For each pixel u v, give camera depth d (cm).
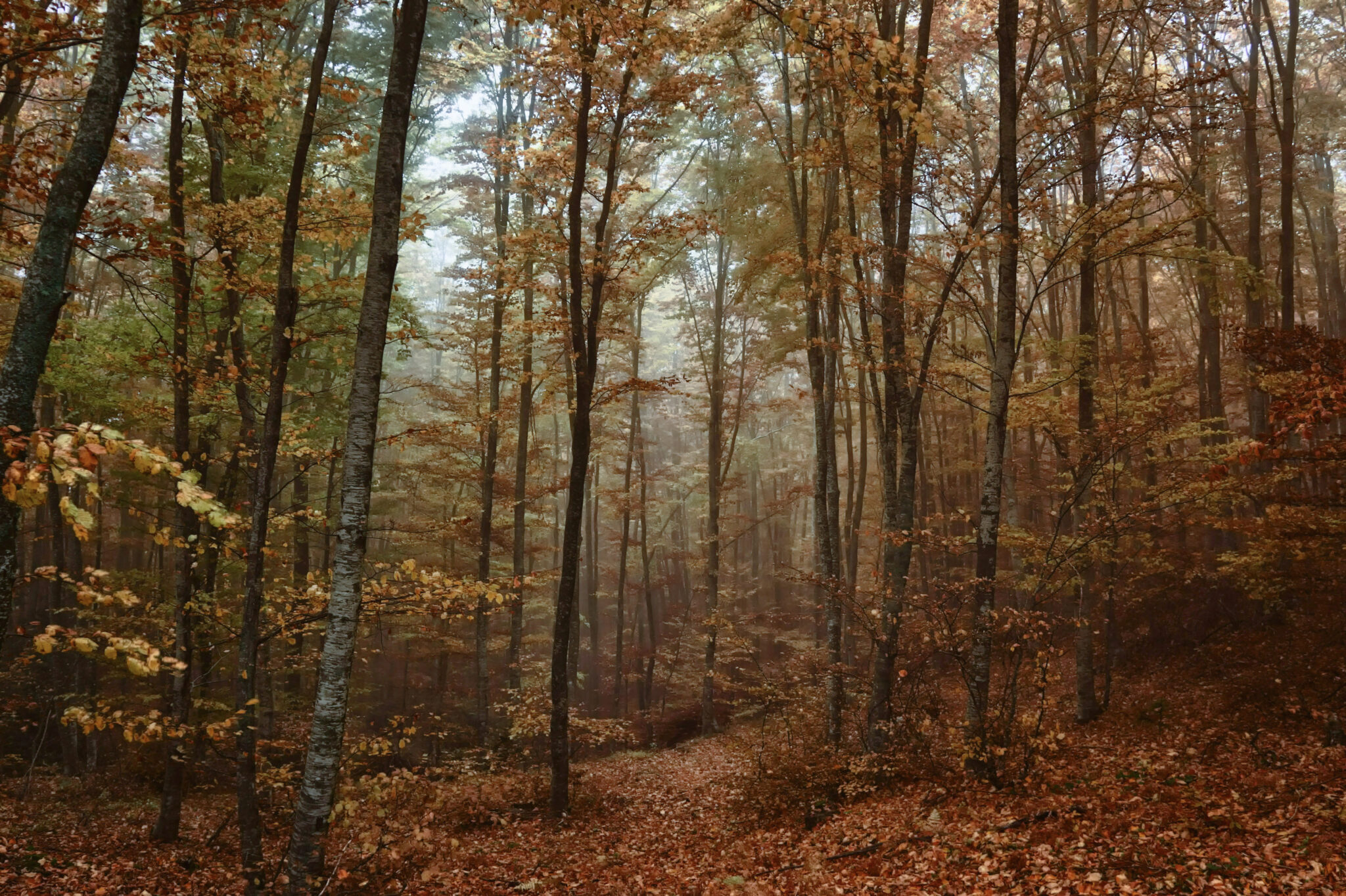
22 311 457
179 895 787
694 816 1091
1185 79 984
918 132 572
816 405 1457
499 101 1989
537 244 1230
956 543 1080
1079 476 1109
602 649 3450
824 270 1127
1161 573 1630
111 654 381
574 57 1002
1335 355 782
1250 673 1255
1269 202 2003
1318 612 1325
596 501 3192
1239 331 964
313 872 609
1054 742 833
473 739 2094
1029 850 624
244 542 1042
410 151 2203
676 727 2352
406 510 3094
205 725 682
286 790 955
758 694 1473
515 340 2081
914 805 844
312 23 1877
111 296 2020
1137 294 2806
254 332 1463
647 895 745
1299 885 496
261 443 786
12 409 440
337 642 636
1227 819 629
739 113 1856
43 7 614
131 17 521
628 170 1816
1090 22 1109
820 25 541
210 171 1041
